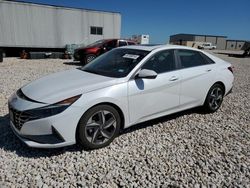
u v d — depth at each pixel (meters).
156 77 3.91
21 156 3.22
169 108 4.19
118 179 2.82
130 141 3.72
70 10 17.55
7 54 17.55
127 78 3.61
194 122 4.57
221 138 3.93
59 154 3.29
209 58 4.95
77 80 3.60
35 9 16.50
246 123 4.64
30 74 9.49
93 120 3.35
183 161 3.22
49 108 3.06
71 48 17.41
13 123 3.40
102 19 18.78
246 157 3.37
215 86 4.93
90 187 2.68
